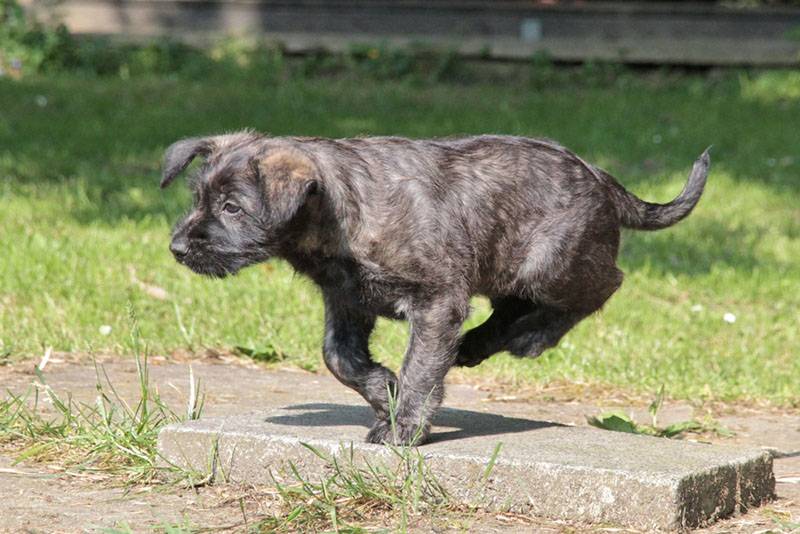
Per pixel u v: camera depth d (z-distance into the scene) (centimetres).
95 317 1270
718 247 1758
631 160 2177
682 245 1766
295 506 702
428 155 796
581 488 695
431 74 2923
